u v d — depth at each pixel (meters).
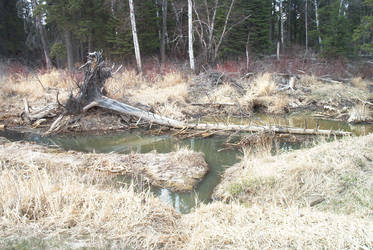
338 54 18.66
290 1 33.69
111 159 6.33
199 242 3.10
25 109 10.11
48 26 21.16
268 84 12.97
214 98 12.15
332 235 3.03
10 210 3.27
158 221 3.52
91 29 16.70
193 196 5.08
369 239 2.91
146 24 19.48
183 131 9.01
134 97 11.41
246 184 5.03
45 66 19.00
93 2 16.34
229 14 19.27
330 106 12.12
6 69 14.95
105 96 10.12
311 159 5.18
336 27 18.70
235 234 3.19
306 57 20.58
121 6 18.39
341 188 4.38
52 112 9.92
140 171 5.89
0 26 19.77
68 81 12.39
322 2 31.27
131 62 18.56
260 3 21.58
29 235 2.95
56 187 3.96
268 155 6.19
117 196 3.88
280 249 2.90
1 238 2.87
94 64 9.33
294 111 11.95
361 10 26.75
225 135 8.81
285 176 4.91
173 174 5.79
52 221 3.20
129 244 2.98
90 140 8.39
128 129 9.42
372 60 20.20
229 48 20.11
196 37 20.67
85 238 3.01
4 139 7.71
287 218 3.50
